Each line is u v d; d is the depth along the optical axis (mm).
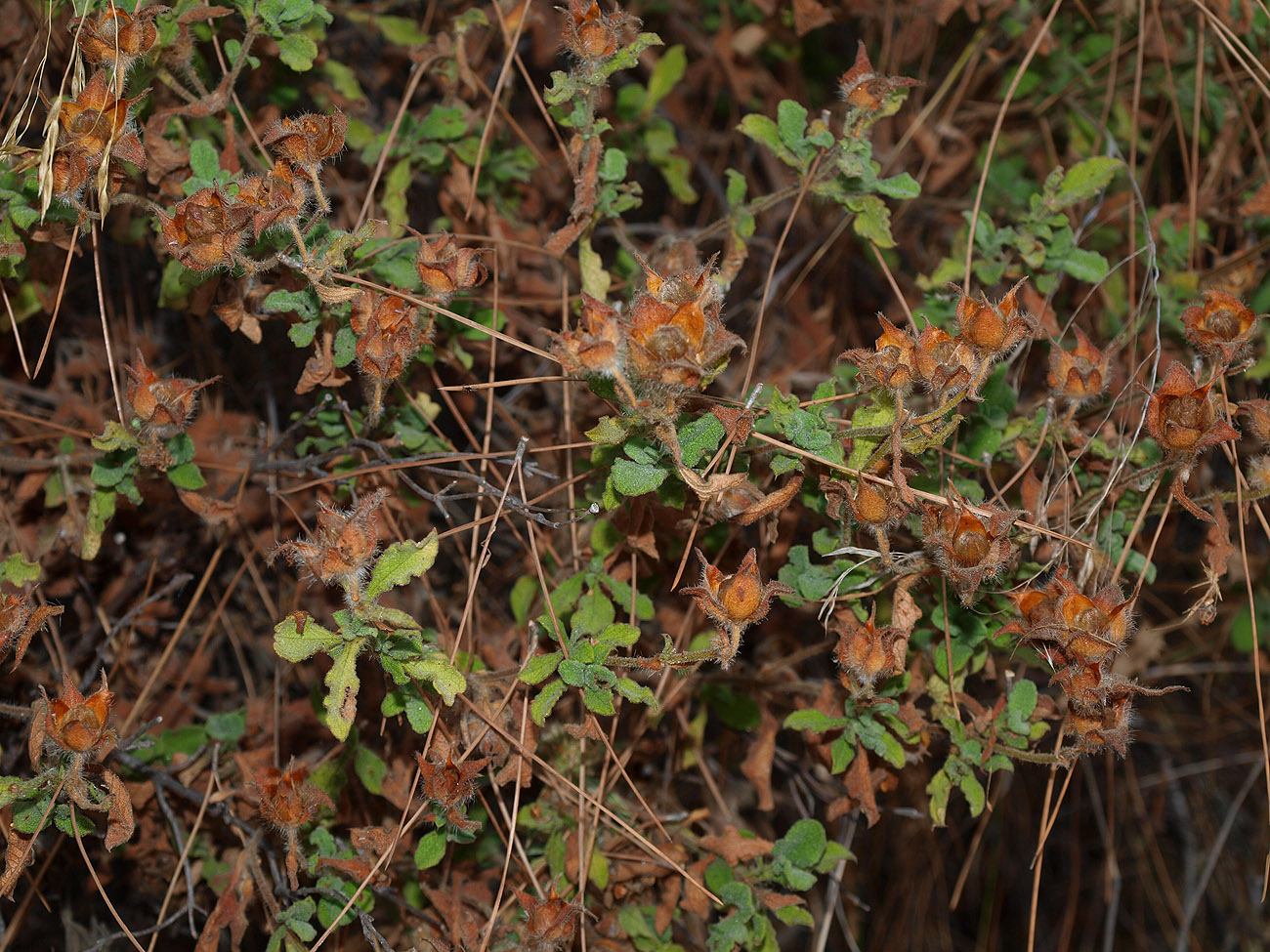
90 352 1052
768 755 1016
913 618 945
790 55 1137
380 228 1005
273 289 966
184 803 1006
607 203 982
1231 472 1099
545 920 940
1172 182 1092
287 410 1072
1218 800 1288
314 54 972
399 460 975
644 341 886
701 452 917
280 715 1031
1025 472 979
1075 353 967
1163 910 1309
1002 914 1320
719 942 967
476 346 1035
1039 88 1089
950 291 1021
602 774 974
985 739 958
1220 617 1124
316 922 997
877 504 929
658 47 1141
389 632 918
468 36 1060
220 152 1012
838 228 1084
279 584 1049
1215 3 1037
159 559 1030
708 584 909
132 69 953
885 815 1138
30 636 928
